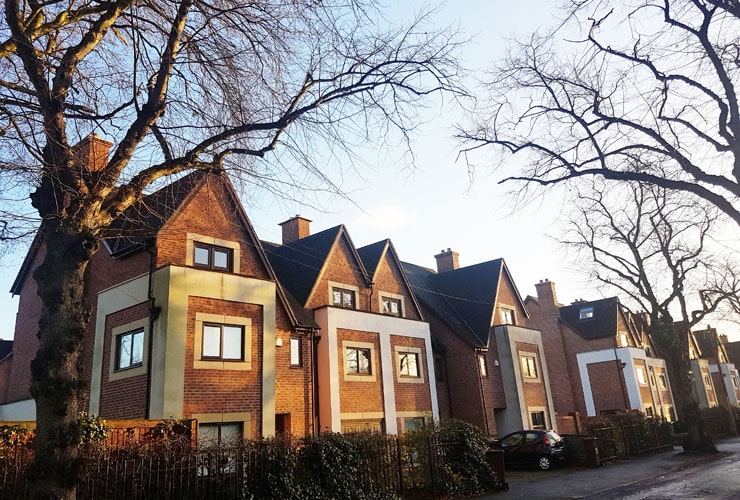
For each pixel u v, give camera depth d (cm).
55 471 611
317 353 2042
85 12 827
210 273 1645
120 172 764
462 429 1562
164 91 843
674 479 1642
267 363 1716
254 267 1852
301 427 1870
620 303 2933
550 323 4203
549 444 2070
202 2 855
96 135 855
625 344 4109
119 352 1652
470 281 3203
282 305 1936
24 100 764
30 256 2089
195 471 979
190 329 1562
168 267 1551
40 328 658
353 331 2153
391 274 2539
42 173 686
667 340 2577
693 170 1098
